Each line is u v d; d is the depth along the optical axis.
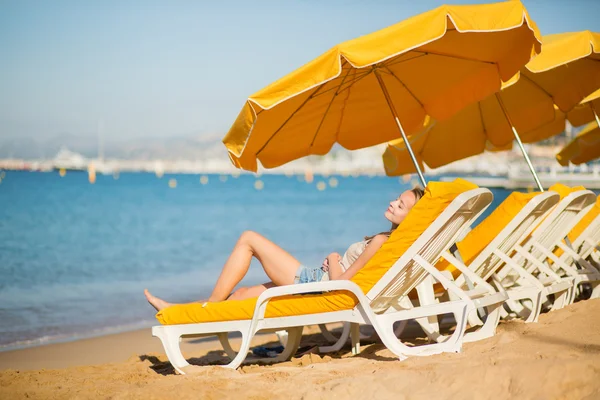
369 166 167.25
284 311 4.13
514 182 46.94
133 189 61.88
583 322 4.43
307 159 167.62
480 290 4.27
